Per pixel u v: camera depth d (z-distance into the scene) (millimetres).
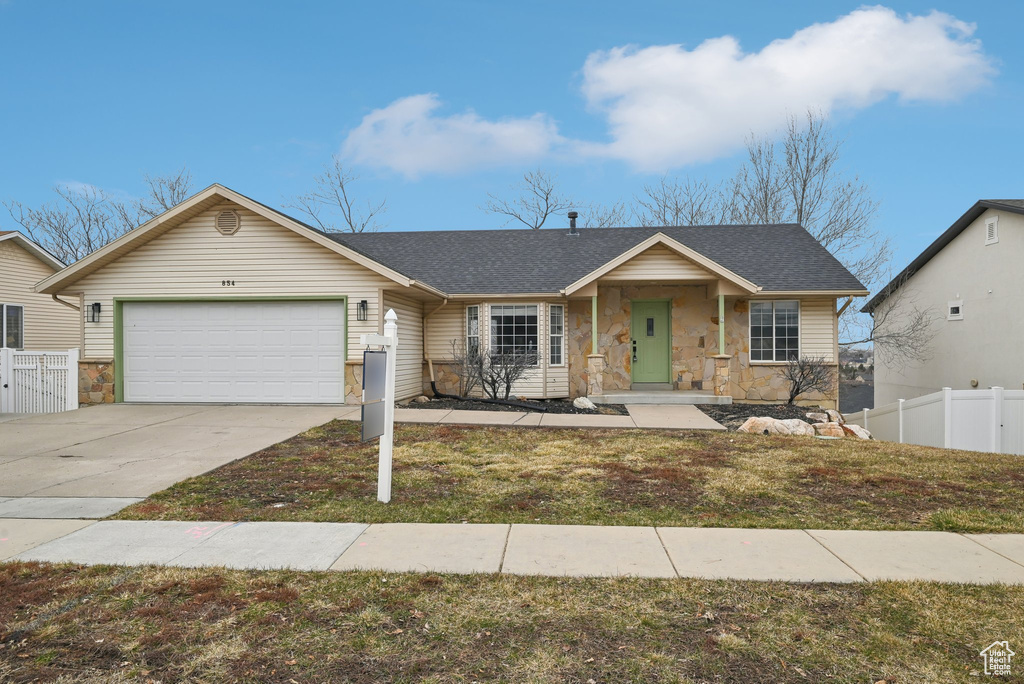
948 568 4699
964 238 19281
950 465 8266
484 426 11297
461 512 6191
